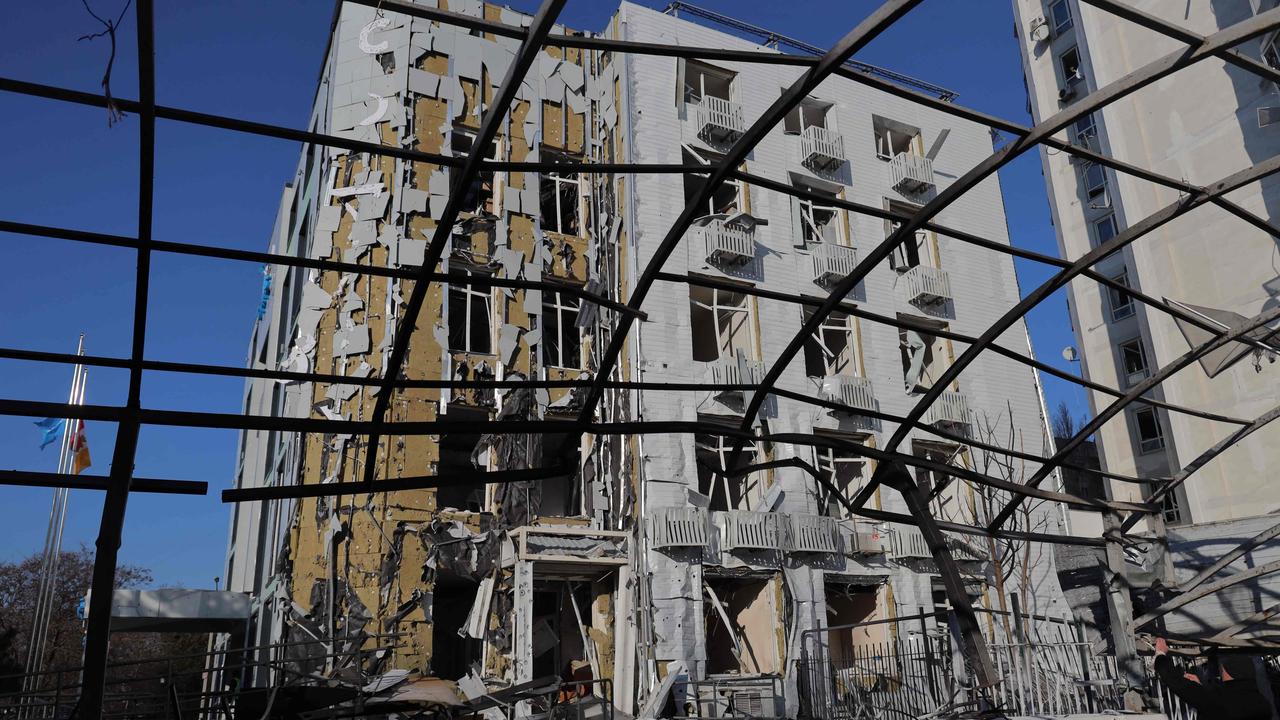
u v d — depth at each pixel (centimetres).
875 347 3172
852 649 2911
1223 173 3347
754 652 2662
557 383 811
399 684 1530
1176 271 3466
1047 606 2897
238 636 2945
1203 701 1177
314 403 2317
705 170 684
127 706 1712
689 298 2823
